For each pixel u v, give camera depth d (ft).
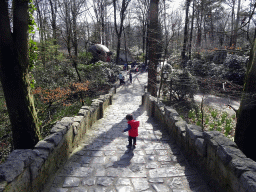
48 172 11.04
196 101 44.19
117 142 18.52
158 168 13.00
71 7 30.45
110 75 62.34
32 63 21.97
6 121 26.30
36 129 18.43
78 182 11.24
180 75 42.01
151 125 25.30
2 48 15.31
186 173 12.31
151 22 44.09
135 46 181.68
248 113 16.03
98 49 82.64
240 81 51.80
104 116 32.53
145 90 59.82
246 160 8.38
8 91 16.35
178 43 33.65
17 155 8.55
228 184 8.76
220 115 34.73
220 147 9.59
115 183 11.18
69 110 34.45
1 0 14.46
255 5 18.75
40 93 27.81
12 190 7.30
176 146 17.12
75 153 15.60
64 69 43.88
